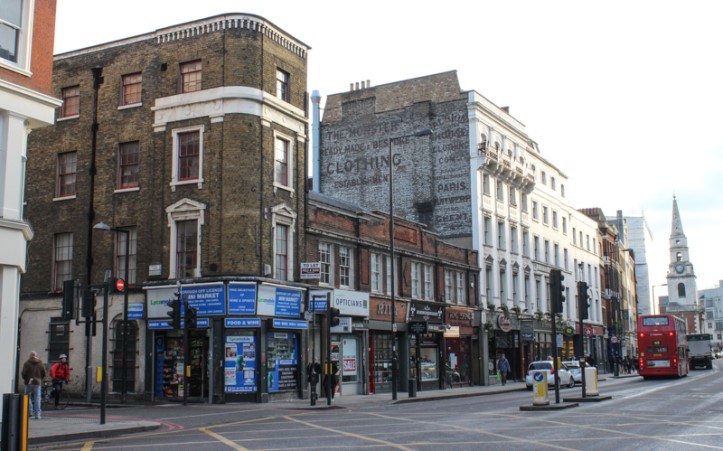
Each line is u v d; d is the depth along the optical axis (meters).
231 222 29.08
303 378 30.89
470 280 47.41
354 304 34.75
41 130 34.22
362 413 22.98
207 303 28.47
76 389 31.45
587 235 74.88
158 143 31.05
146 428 18.03
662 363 49.06
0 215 18.00
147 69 31.97
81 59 33.75
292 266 31.14
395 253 39.34
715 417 19.27
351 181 52.00
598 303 76.12
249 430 17.52
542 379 22.80
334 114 53.69
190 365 29.38
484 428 16.89
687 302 181.50
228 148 29.53
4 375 17.78
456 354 45.09
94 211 32.41
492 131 51.72
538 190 60.34
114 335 31.08
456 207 48.81
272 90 31.02
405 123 50.91
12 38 18.88
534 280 57.50
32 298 33.09
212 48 30.47
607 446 13.41
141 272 30.83
